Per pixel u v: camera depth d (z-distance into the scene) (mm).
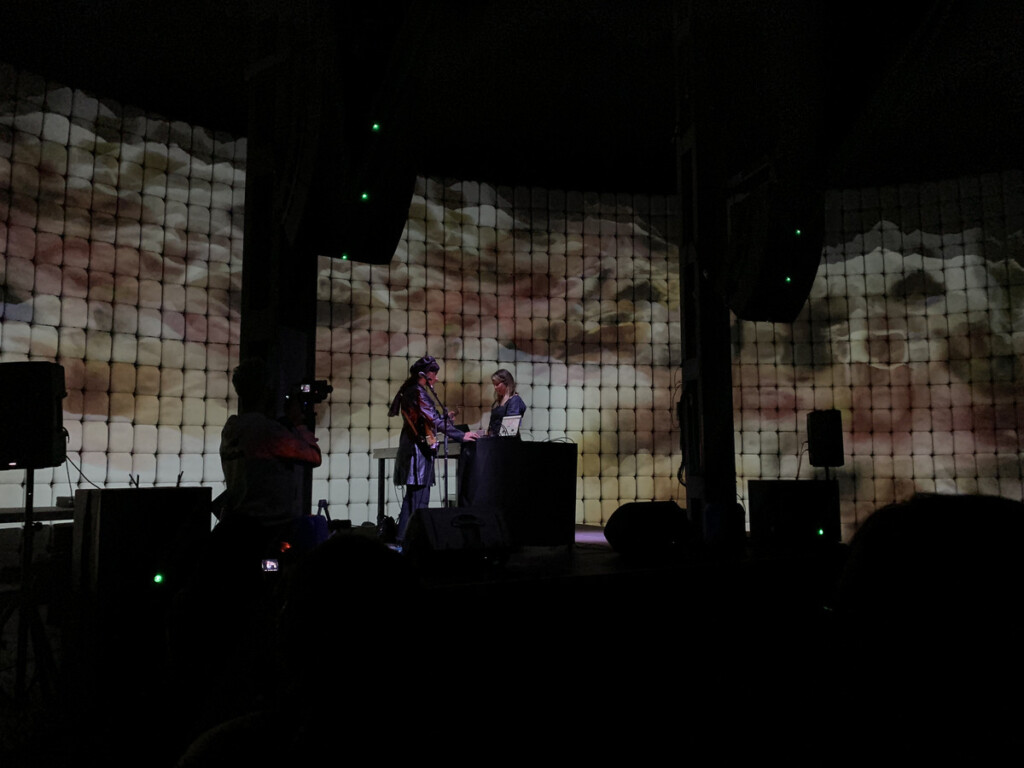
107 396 5883
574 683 2855
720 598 3348
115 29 5379
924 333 7562
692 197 4961
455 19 5664
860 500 7547
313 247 3998
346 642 1011
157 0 5152
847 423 7633
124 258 6055
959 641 1045
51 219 5672
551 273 7699
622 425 7664
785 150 4738
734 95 5324
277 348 3906
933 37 5566
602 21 5746
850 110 6402
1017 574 1033
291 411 3787
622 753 2900
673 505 3697
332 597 1026
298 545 3215
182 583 3262
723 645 3295
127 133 6168
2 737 2994
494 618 2721
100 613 3318
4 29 5266
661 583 3158
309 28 3760
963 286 7477
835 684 1167
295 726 1093
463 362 7320
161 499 3529
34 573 3619
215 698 2738
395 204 4008
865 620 1121
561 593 2893
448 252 7383
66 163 5789
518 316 7551
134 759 2764
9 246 5422
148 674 3285
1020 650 1026
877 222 7781
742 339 7766
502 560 3082
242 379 3531
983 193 7488
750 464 7617
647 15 5691
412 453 4875
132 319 6059
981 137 6918
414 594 1083
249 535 2971
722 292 4723
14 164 5492
